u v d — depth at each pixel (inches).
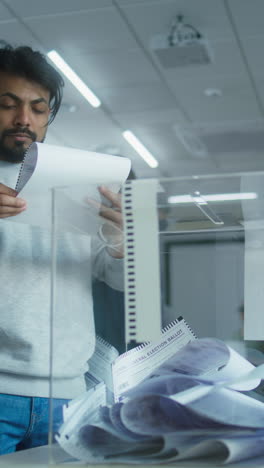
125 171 29.0
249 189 23.2
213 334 24.8
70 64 184.1
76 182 27.9
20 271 35.1
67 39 168.7
